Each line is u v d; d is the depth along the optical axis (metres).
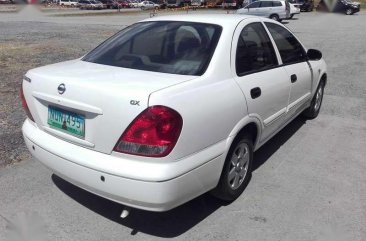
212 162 3.02
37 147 3.25
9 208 3.40
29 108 3.39
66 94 2.95
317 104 6.05
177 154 2.71
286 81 4.28
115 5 55.53
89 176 2.84
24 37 16.31
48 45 13.50
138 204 2.73
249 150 3.68
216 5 41.97
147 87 2.78
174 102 2.71
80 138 2.94
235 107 3.24
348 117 6.17
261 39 4.06
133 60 3.46
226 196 3.47
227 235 3.09
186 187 2.82
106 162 2.76
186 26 3.71
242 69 3.56
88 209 3.42
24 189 3.72
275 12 27.45
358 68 10.20
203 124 2.89
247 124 3.50
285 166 4.36
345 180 4.04
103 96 2.75
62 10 50.78
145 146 2.64
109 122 2.73
